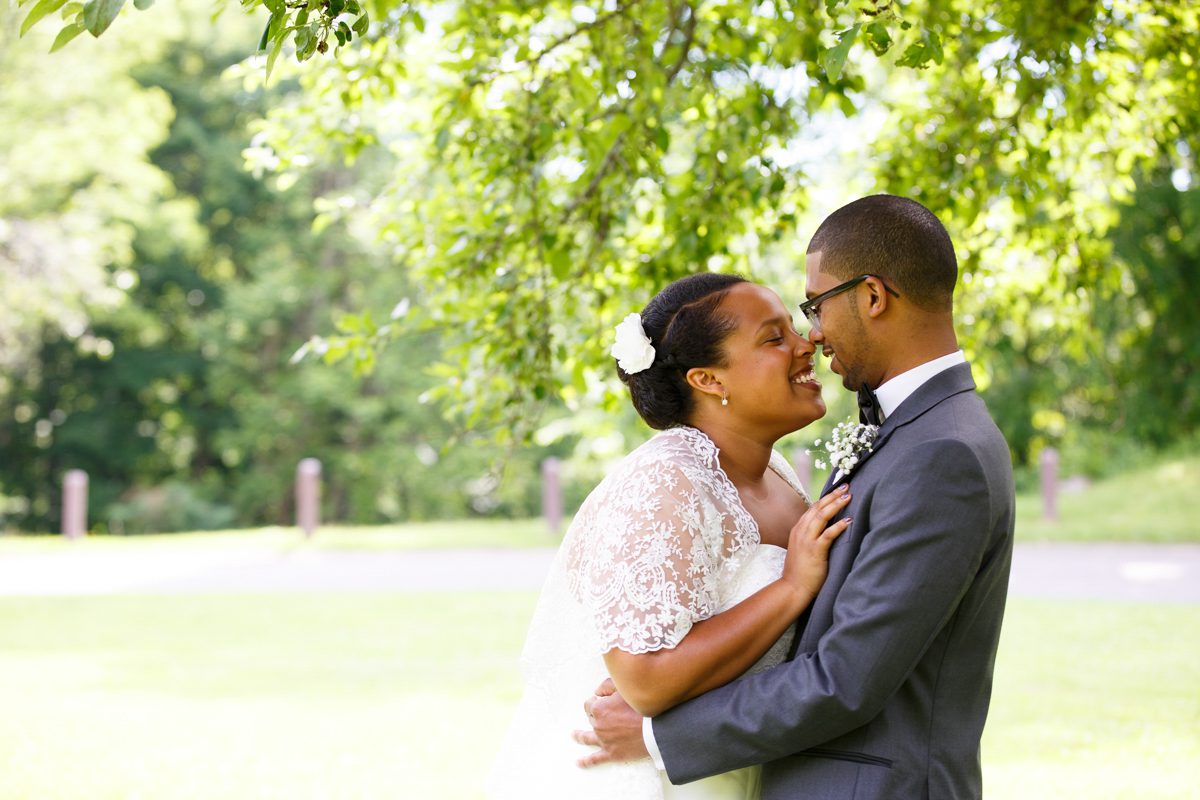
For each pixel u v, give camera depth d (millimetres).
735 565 2172
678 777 2090
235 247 25312
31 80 17375
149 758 5230
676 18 3963
